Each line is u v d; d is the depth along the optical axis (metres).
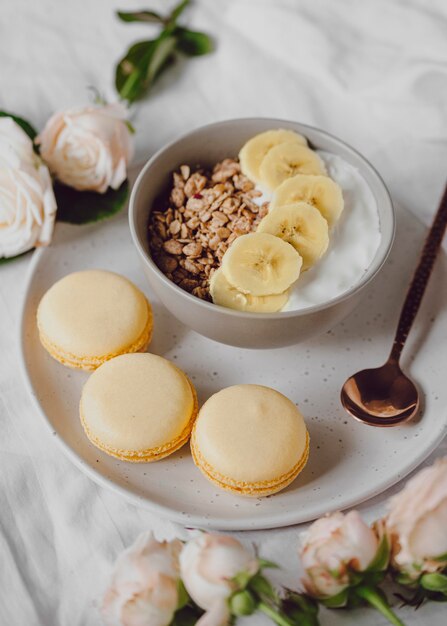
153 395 0.42
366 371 0.45
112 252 0.50
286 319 0.42
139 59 0.56
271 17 0.60
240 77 0.59
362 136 0.56
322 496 0.42
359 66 0.59
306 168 0.47
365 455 0.43
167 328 0.48
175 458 0.43
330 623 0.39
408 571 0.38
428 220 0.53
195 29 0.61
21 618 0.39
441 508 0.38
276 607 0.38
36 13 0.60
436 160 0.55
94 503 0.42
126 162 0.51
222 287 0.44
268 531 0.41
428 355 0.46
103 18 0.61
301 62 0.59
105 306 0.45
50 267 0.49
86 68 0.58
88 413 0.42
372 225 0.46
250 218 0.46
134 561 0.38
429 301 0.48
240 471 0.40
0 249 0.48
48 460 0.44
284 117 0.57
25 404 0.45
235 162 0.49
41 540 0.42
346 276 0.45
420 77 0.57
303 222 0.44
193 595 0.38
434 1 0.60
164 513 0.41
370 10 0.60
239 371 0.46
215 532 0.41
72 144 0.50
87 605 0.40
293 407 0.42
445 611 0.39
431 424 0.44
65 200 0.51
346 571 0.38
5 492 0.43
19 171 0.47
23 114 0.56
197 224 0.46
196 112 0.57
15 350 0.47
